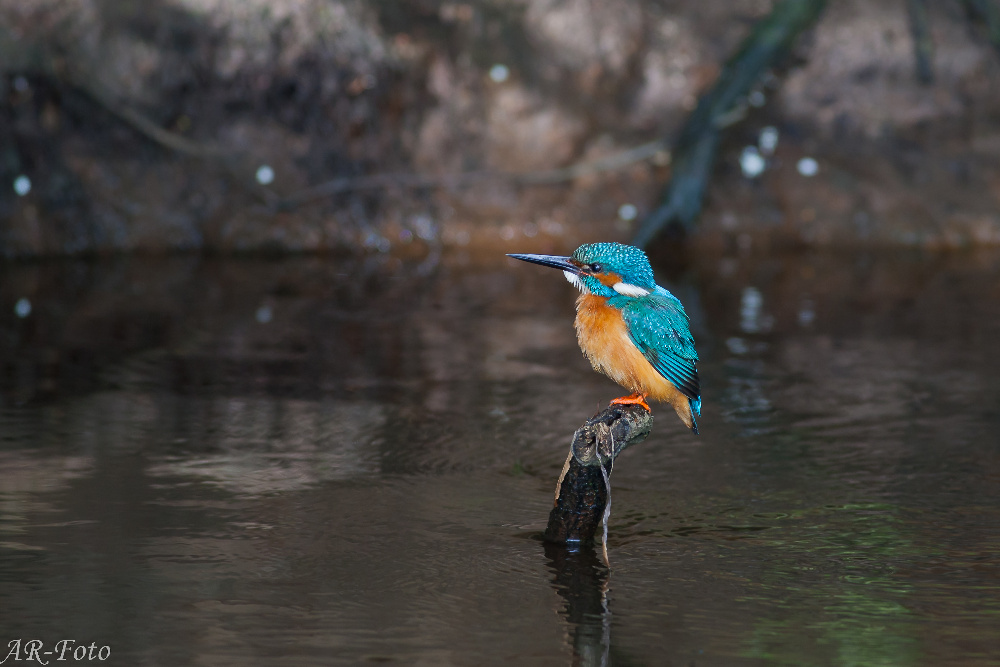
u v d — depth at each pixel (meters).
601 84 20.42
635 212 19.56
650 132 20.27
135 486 8.73
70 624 6.55
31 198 17.42
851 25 20.75
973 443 10.00
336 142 19.16
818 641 6.52
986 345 13.42
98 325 13.74
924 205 20.03
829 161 20.27
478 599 7.01
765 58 20.23
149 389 11.30
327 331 13.86
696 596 7.10
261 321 14.24
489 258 18.81
